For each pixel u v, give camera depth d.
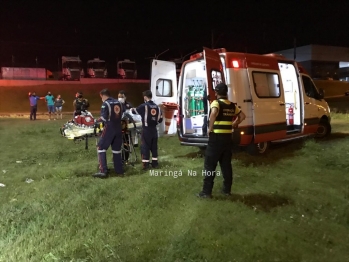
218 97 5.20
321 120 10.30
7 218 4.61
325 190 5.59
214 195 5.35
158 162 7.64
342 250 3.70
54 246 3.86
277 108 8.18
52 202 5.20
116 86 36.12
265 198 5.25
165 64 10.05
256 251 3.64
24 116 23.45
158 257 3.58
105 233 4.11
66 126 7.88
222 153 5.24
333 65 49.41
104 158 6.58
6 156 8.76
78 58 37.69
